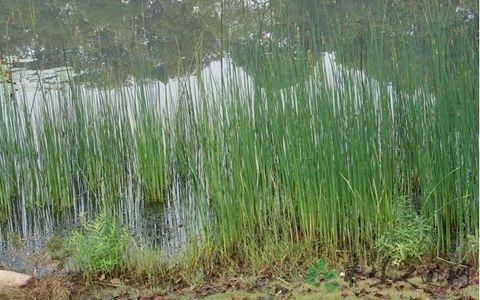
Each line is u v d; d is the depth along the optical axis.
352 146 4.23
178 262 4.33
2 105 5.60
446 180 4.20
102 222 4.50
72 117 5.79
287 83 4.42
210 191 4.60
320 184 4.27
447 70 4.23
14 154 5.65
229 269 4.18
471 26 4.82
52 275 4.30
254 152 4.44
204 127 4.68
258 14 6.10
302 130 4.32
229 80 4.61
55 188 5.64
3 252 4.81
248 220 4.43
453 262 4.04
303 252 4.24
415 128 4.54
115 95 5.90
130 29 8.28
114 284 4.16
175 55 7.50
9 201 5.51
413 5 5.34
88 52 7.75
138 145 5.72
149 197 5.69
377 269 4.04
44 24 8.48
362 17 5.78
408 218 4.31
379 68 4.44
